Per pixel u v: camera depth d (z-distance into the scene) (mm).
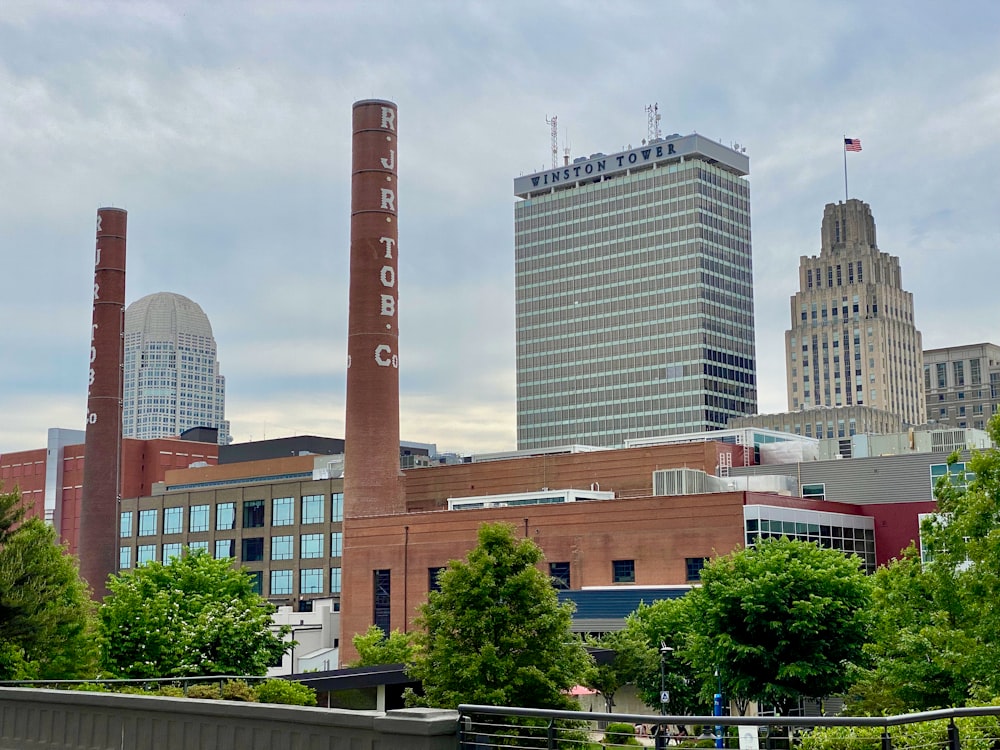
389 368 122250
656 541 93438
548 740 18656
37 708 27969
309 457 175750
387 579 111688
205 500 169000
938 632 40438
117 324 147000
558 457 118688
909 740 23500
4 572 49438
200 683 56531
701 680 64625
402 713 19766
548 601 52781
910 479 101438
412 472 129375
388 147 127000
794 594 53469
